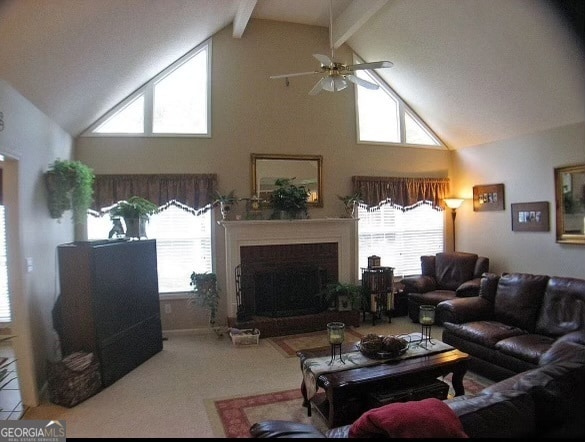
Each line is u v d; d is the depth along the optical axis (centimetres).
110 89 440
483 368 354
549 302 362
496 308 404
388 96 625
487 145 589
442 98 565
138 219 425
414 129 643
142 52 414
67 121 427
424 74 544
